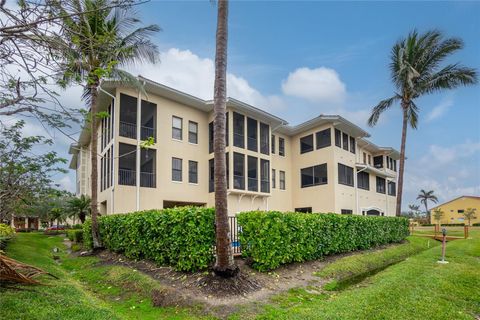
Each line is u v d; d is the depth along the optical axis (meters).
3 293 5.42
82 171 24.80
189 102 18.16
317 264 9.67
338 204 21.38
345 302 5.79
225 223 6.79
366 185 26.72
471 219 53.84
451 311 5.35
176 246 7.70
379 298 6.00
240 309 5.50
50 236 21.20
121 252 10.73
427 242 17.84
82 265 9.87
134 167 15.77
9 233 10.03
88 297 5.98
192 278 7.00
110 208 15.23
